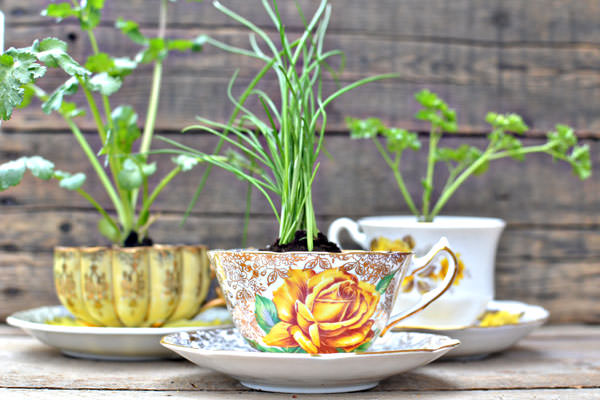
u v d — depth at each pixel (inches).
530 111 30.0
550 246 29.9
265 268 20.7
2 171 23.2
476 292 24.2
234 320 21.5
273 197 29.2
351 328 20.7
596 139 30.1
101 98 29.0
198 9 29.3
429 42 29.7
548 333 28.1
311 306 20.6
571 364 23.7
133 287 23.9
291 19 29.3
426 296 22.0
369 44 29.5
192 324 25.7
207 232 29.2
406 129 29.6
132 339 23.0
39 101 28.9
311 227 21.3
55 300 29.0
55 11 25.0
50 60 21.2
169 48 27.2
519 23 30.0
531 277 29.8
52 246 29.0
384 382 21.8
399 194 29.5
